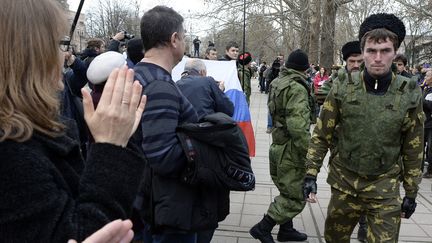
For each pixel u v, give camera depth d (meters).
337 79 3.12
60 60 1.29
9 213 1.09
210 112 3.33
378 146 2.97
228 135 2.49
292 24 19.31
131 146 2.26
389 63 2.93
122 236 1.14
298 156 4.14
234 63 6.45
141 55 4.35
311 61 18.38
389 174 3.03
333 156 3.25
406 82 2.98
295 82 4.08
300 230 4.80
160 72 2.60
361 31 3.08
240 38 19.27
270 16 19.03
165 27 2.62
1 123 1.13
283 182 4.20
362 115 2.98
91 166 1.23
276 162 4.26
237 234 4.63
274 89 4.25
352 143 3.04
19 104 1.17
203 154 2.46
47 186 1.13
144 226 2.95
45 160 1.16
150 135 2.44
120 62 2.67
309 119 4.11
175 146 2.45
